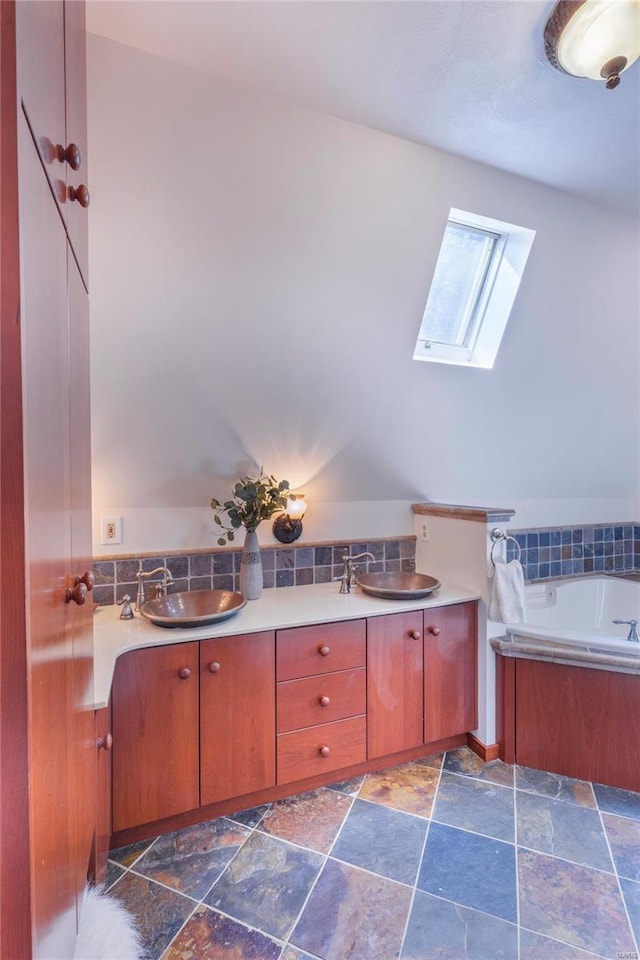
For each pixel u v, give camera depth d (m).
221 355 1.97
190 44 1.29
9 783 0.51
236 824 1.80
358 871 1.57
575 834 1.73
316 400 2.28
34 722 0.55
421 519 2.77
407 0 1.16
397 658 2.12
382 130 1.64
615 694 1.99
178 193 1.56
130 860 1.62
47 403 0.66
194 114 1.44
